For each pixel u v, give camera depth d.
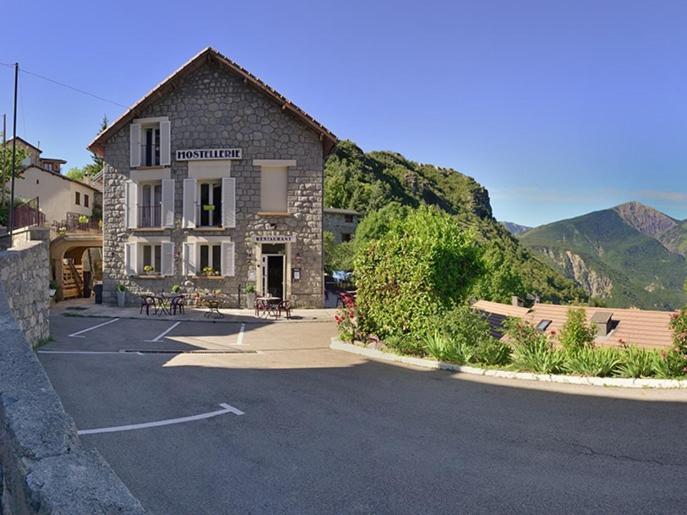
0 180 25.69
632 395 6.62
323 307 19.94
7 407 2.54
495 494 3.80
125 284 20.17
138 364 8.65
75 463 2.17
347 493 3.80
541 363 7.79
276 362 9.10
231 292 19.78
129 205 20.25
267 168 20.03
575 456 4.55
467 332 9.04
